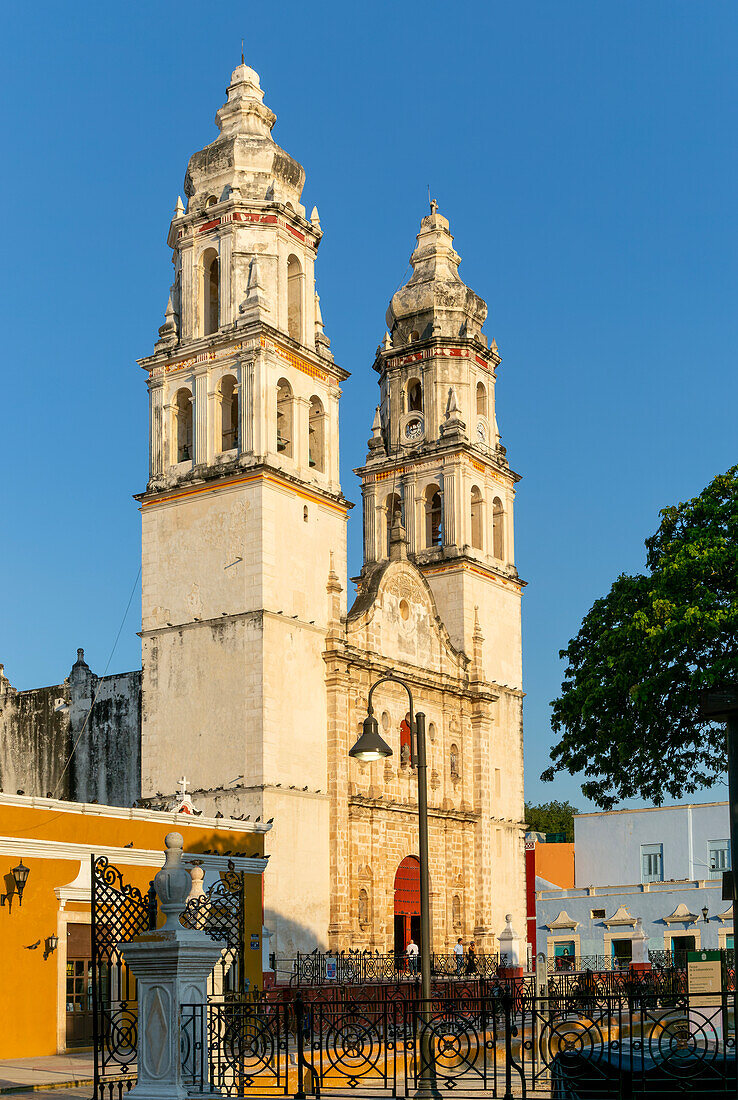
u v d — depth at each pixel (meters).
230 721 49.84
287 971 47.44
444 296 67.88
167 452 54.22
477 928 59.09
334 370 56.50
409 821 56.19
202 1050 20.81
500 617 66.56
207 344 53.47
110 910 23.19
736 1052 19.20
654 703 42.81
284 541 51.97
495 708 64.56
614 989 50.44
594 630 46.25
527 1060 33.62
